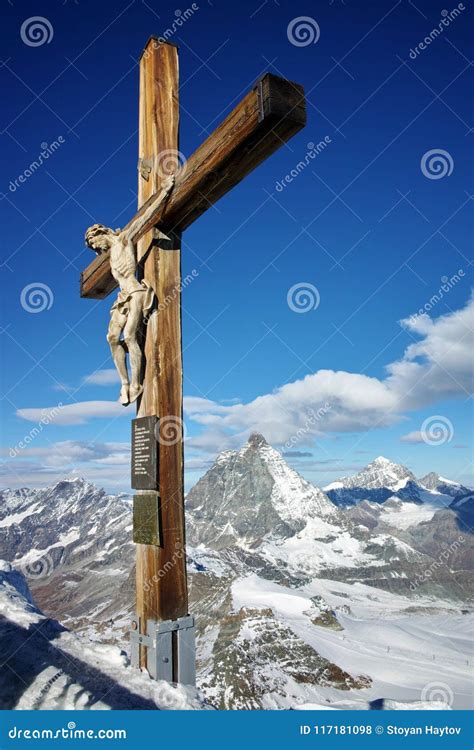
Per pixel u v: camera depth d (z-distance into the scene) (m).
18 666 6.00
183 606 6.75
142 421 7.22
